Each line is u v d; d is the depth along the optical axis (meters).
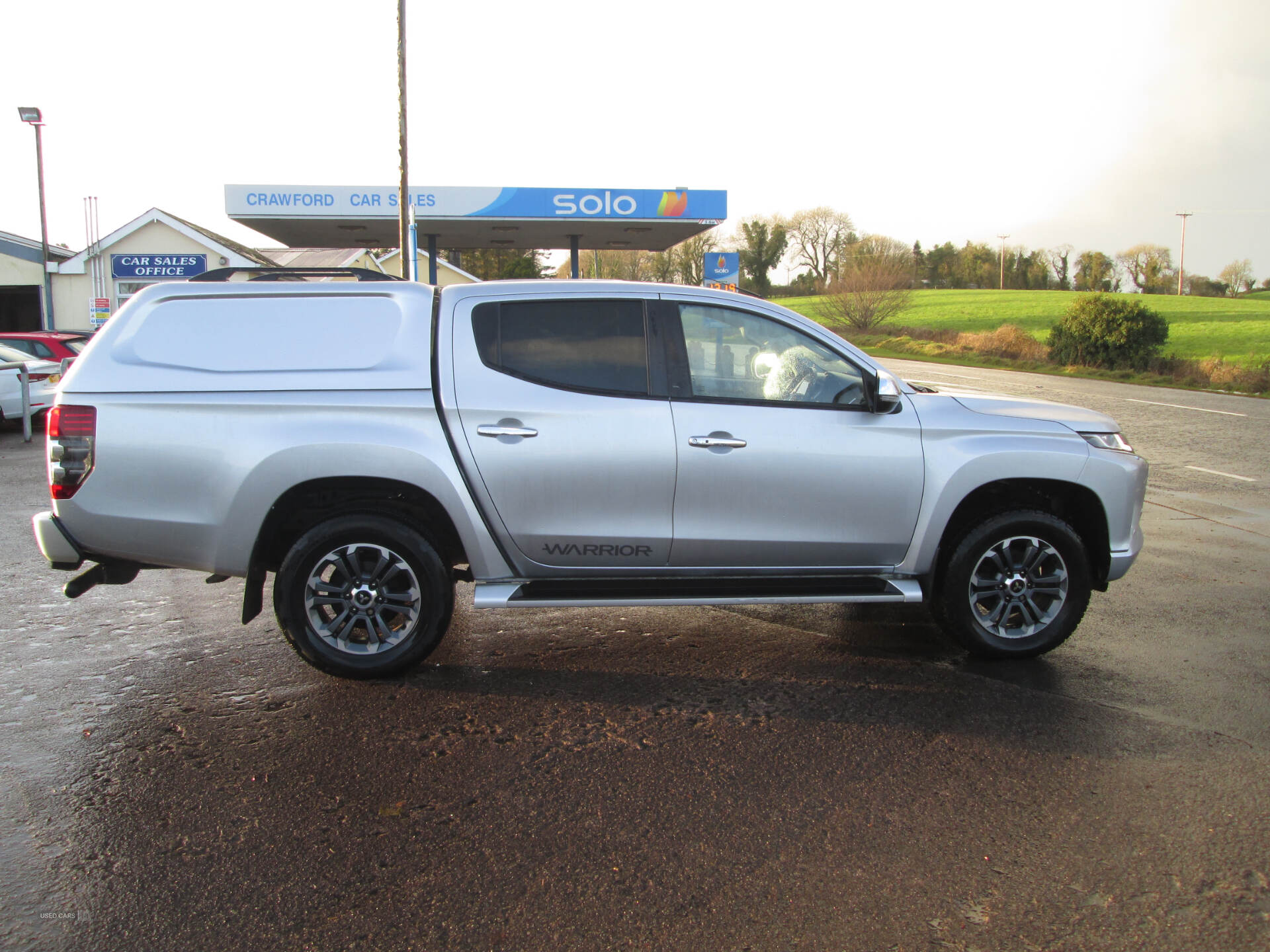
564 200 21.17
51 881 2.77
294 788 3.36
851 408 4.51
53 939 2.51
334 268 4.66
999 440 4.57
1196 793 3.35
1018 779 3.45
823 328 4.54
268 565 4.47
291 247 29.42
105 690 4.28
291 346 4.27
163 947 2.49
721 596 4.35
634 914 2.64
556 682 4.43
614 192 21.27
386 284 4.39
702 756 3.63
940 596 4.68
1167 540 7.78
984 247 87.88
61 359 15.62
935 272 89.12
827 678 4.51
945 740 3.79
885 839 3.04
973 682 4.46
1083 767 3.55
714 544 4.44
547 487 4.31
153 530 4.16
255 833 3.05
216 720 3.95
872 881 2.81
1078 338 30.33
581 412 4.31
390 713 4.04
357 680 4.39
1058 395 21.69
